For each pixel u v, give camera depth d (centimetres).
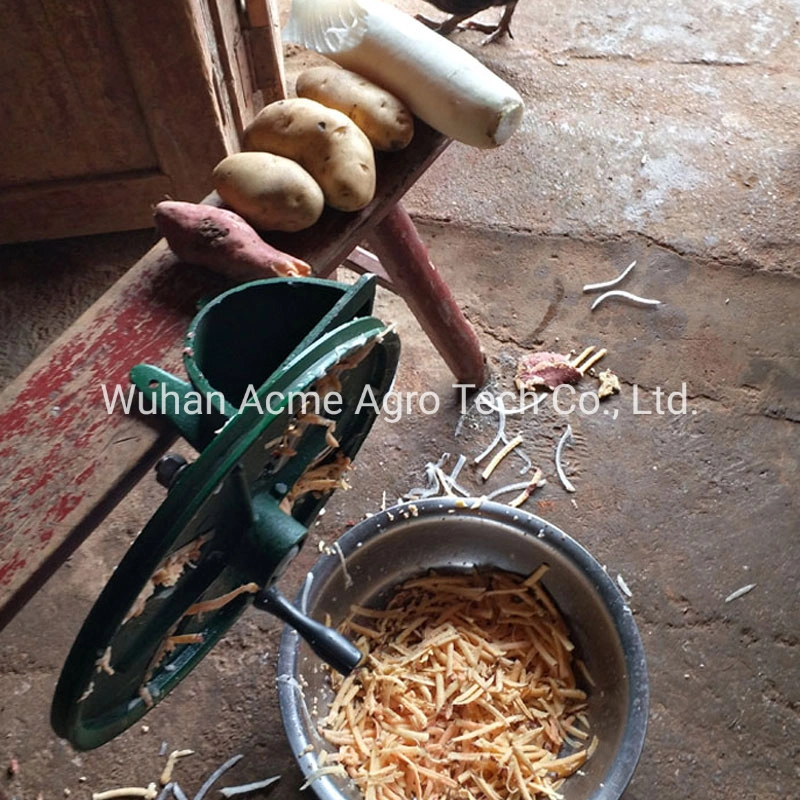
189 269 100
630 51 222
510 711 118
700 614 139
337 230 106
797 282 178
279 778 125
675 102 210
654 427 159
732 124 205
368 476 154
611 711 112
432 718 117
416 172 114
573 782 111
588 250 184
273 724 129
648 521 148
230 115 170
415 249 131
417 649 123
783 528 147
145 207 180
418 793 111
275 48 176
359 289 71
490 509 122
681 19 228
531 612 124
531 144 201
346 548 118
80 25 142
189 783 125
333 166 103
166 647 75
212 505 65
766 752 127
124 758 126
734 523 148
